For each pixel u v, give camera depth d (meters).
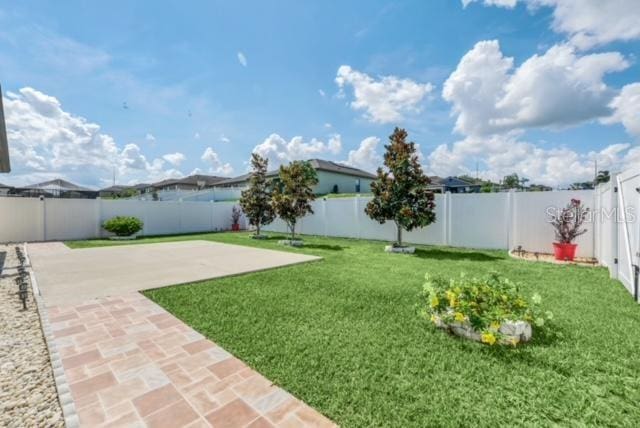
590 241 8.51
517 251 9.43
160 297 5.20
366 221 13.98
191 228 19.20
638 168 4.83
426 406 2.33
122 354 3.21
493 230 10.36
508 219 10.05
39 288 5.80
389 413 2.27
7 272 7.45
